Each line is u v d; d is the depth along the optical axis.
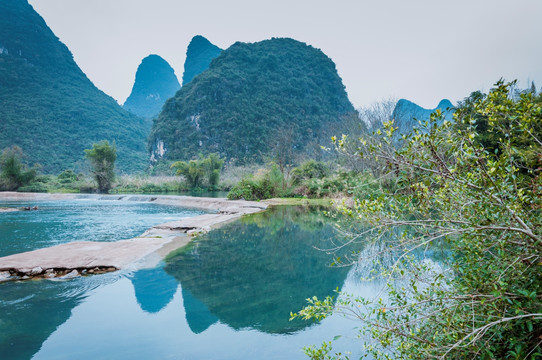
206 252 8.62
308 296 5.32
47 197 31.83
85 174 52.34
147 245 9.11
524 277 2.24
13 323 4.34
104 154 41.88
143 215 18.20
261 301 5.16
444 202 2.63
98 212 19.72
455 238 2.89
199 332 4.07
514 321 2.16
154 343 3.79
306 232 11.72
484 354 2.17
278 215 16.75
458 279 2.77
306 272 6.76
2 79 133.75
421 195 2.48
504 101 2.18
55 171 90.50
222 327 4.22
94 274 6.61
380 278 5.98
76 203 26.42
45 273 6.59
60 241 10.64
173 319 4.48
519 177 2.28
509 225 2.17
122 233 12.27
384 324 2.64
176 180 47.84
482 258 2.54
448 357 2.27
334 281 6.05
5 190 39.03
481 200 2.26
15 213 18.86
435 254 4.31
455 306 2.37
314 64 148.25
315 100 128.62
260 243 9.81
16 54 159.12
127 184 44.34
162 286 5.90
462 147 2.38
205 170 46.69
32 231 12.63
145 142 142.62
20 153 44.47
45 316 4.57
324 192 25.34
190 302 5.13
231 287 5.86
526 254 2.20
